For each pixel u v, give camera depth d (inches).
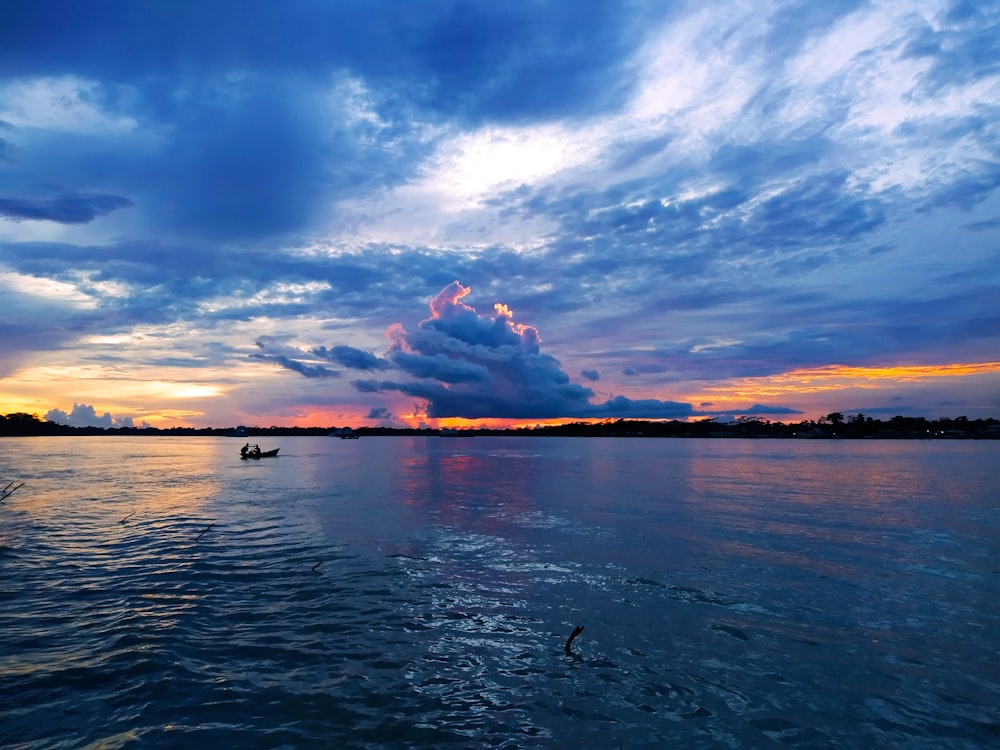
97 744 293.4
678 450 4820.4
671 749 294.8
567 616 481.4
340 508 1117.7
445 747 295.4
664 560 668.1
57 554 711.1
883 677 374.0
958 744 300.2
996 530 858.1
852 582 578.2
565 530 855.1
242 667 383.2
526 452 4485.7
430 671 379.9
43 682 357.1
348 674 374.9
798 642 428.1
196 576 602.9
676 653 408.5
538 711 331.0
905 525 898.1
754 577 595.5
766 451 4517.7
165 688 350.9
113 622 462.3
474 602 516.1
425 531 852.6
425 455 3914.9
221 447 5944.9
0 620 466.9
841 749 295.3
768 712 330.3
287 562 662.5
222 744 295.0
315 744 296.5
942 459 3139.8
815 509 1084.5
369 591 549.3
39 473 2149.4
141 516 1026.1
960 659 401.1
